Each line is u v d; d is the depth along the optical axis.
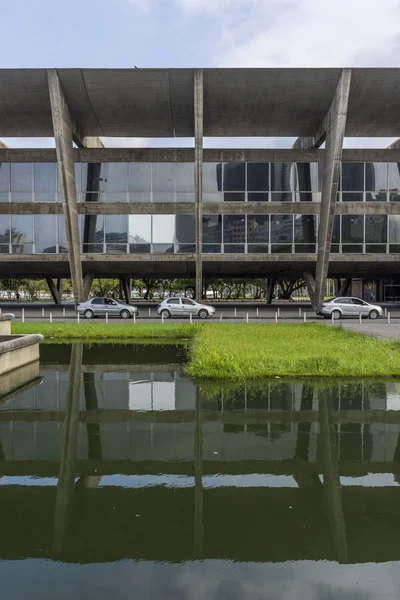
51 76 25.14
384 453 5.41
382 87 25.91
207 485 4.53
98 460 5.20
